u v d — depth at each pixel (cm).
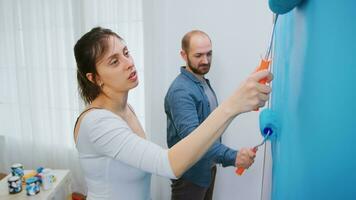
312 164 34
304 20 38
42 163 255
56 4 228
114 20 212
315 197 33
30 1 233
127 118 96
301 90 40
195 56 156
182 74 155
